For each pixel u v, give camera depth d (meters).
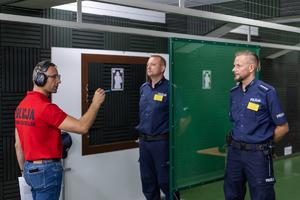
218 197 3.63
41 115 1.81
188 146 2.56
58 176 1.90
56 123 1.83
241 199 2.41
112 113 3.37
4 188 2.81
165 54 3.68
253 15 3.89
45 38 2.96
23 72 2.85
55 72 1.98
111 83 3.34
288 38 4.51
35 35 2.90
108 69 3.31
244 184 2.38
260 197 2.20
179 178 2.51
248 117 2.25
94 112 1.93
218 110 2.77
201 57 2.61
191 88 2.56
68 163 3.00
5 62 2.75
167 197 2.88
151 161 2.89
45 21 1.89
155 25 3.84
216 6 3.96
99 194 3.22
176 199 2.52
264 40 5.00
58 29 3.03
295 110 5.16
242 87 2.37
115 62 3.31
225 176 2.43
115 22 3.45
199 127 2.63
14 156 2.85
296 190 3.69
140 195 3.56
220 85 2.77
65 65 2.95
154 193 2.97
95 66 3.20
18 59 2.82
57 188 1.90
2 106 2.76
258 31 5.05
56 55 2.89
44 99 1.94
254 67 2.28
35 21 1.86
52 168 1.87
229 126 2.87
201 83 2.62
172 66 2.42
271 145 2.20
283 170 4.42
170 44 2.41
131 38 3.57
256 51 3.05
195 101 2.59
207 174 2.71
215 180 2.77
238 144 2.28
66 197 2.99
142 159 2.91
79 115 3.05
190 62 2.54
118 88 3.41
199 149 2.64
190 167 2.58
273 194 2.24
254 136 2.23
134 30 2.23
